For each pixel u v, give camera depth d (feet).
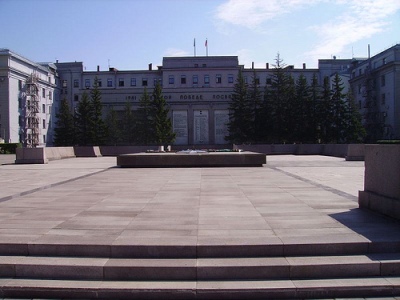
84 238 18.93
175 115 183.52
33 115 193.88
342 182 41.78
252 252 17.69
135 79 238.89
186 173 55.11
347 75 213.05
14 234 19.76
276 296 15.40
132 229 20.68
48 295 15.74
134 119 171.83
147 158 68.23
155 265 16.57
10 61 183.83
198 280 16.31
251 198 30.78
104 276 16.51
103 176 51.83
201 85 226.79
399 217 21.70
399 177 22.00
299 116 156.56
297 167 65.41
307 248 17.75
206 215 24.17
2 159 110.32
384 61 176.76
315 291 15.40
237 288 15.43
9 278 16.75
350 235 19.19
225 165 67.72
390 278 16.38
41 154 84.48
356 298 15.39
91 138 167.73
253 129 163.22
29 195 33.68
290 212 24.89
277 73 159.43
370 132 177.06
